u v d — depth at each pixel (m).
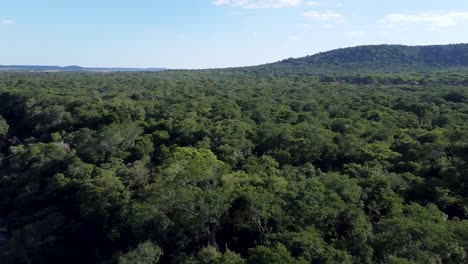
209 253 33.50
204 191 37.00
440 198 36.84
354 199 35.53
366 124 60.06
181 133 60.06
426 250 27.89
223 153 50.09
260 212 33.41
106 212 41.16
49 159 58.97
